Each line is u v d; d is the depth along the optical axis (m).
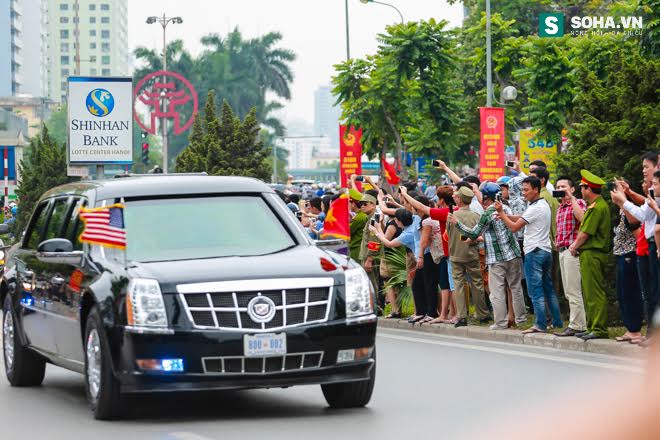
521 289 23.69
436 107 59.00
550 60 50.22
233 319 11.67
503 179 25.73
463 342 22.45
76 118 61.09
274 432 11.17
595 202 20.58
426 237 25.56
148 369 11.59
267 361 11.70
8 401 14.42
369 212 28.39
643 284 19.14
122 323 11.75
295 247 13.20
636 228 19.59
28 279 15.53
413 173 71.81
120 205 13.43
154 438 10.87
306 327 11.79
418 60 58.38
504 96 53.12
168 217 13.44
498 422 2.18
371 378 12.87
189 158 75.25
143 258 12.79
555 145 50.72
